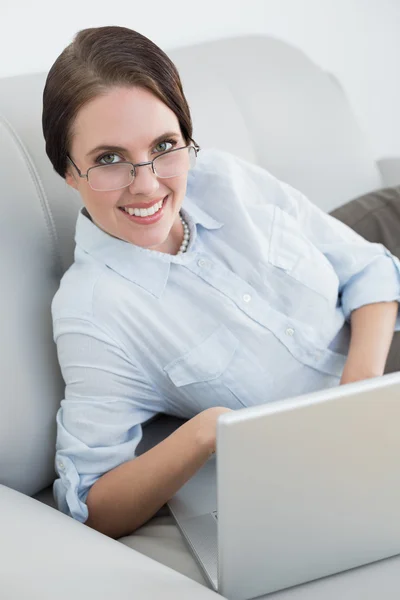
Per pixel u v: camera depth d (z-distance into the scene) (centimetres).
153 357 114
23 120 127
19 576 79
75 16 153
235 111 159
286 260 125
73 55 103
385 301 129
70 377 110
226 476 74
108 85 101
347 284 134
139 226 108
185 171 109
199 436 101
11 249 117
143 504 104
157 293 115
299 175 168
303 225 136
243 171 134
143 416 116
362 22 209
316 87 175
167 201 109
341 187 173
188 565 97
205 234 125
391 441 79
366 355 123
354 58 211
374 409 76
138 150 103
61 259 126
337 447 77
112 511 105
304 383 124
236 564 80
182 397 119
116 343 110
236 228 125
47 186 125
